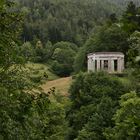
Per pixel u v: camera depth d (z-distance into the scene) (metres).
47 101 11.58
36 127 11.72
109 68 98.19
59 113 38.19
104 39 108.69
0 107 10.68
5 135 10.45
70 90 69.75
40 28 188.25
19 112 10.96
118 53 98.31
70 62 147.88
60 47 166.12
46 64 147.50
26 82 11.47
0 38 11.09
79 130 56.31
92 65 101.12
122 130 34.62
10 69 11.51
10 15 11.16
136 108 31.52
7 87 11.09
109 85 64.88
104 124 54.41
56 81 105.44
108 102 57.62
